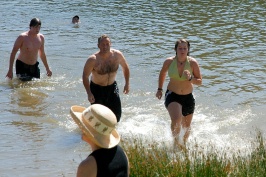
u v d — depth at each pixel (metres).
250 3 30.77
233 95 14.18
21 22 24.92
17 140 10.91
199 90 14.59
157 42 20.78
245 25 24.50
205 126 11.77
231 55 18.72
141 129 11.55
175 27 23.91
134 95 14.23
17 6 29.58
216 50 19.48
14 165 9.60
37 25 15.45
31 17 26.30
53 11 28.12
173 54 18.91
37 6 29.69
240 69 16.84
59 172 9.30
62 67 17.03
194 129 11.54
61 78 15.88
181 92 10.98
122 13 27.58
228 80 15.60
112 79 11.62
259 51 19.39
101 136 5.74
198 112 12.78
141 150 8.37
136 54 18.77
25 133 11.36
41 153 10.21
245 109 13.02
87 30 23.20
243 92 14.45
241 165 8.06
